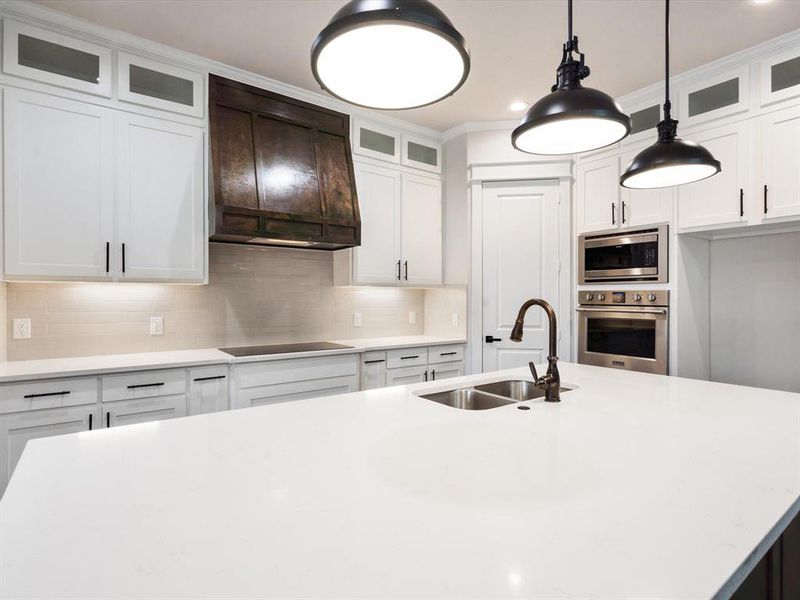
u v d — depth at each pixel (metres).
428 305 4.35
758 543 0.71
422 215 3.91
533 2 2.23
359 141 3.51
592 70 2.90
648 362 3.12
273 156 2.97
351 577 0.61
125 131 2.54
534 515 0.79
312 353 3.01
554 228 3.68
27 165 2.27
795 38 2.46
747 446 1.16
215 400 2.65
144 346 2.89
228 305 3.22
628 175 1.74
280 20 2.40
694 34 2.49
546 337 3.68
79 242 2.40
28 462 1.03
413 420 1.39
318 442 1.18
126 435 1.24
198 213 2.78
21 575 0.61
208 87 2.82
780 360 2.94
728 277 3.18
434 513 0.80
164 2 2.25
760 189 2.59
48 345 2.59
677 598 0.58
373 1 0.88
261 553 0.67
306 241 3.01
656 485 0.92
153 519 0.77
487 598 0.58
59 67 2.41
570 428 1.31
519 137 1.39
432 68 1.08
